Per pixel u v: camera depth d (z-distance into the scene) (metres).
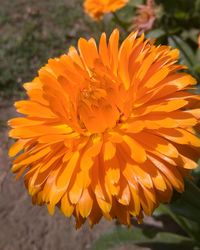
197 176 0.12
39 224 0.18
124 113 0.09
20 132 0.10
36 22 0.28
